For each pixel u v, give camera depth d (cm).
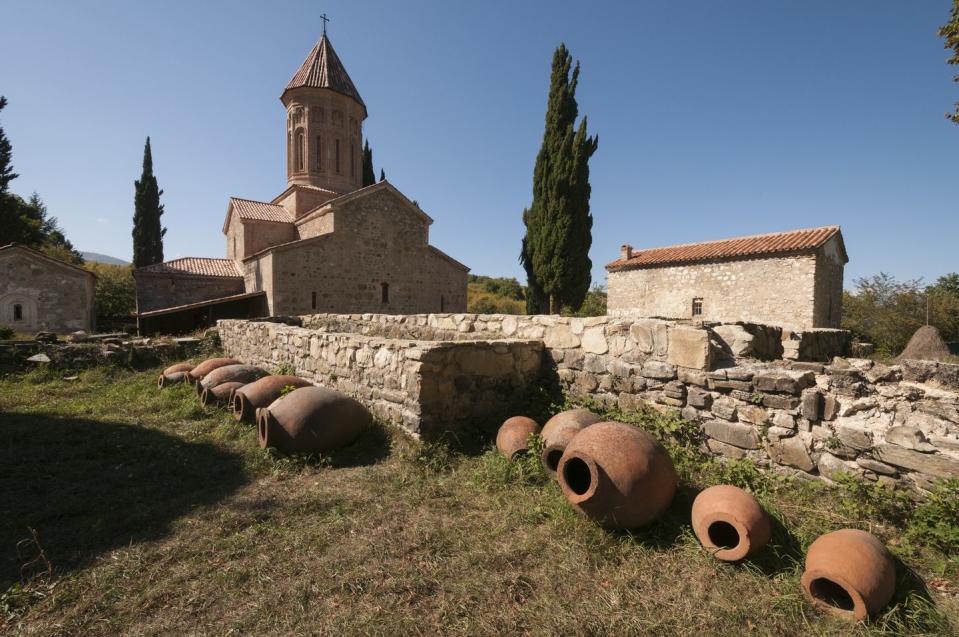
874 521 293
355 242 1841
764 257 1422
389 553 279
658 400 450
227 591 244
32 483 372
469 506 342
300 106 2091
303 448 443
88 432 517
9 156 2508
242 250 1958
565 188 1894
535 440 413
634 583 253
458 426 486
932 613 221
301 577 256
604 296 2480
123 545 289
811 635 215
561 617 223
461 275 2188
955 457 279
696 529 278
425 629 217
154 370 939
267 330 887
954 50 758
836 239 1441
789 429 356
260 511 332
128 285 2653
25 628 214
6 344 870
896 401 321
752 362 434
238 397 566
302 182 2116
